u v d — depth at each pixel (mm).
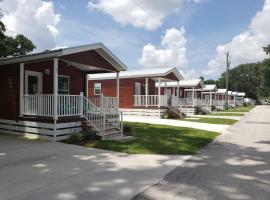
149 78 23156
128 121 18297
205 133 13023
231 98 58250
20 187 5242
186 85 30469
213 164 7270
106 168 6695
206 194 5043
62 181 5641
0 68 12547
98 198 4777
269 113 32312
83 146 9484
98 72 15680
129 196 4895
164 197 4875
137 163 7246
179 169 6719
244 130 14914
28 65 12922
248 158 8016
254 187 5449
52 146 9391
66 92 14797
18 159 7465
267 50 48406
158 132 13016
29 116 11430
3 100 12398
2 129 12359
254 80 96062
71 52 10922
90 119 11734
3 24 16062
